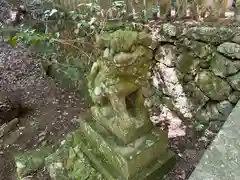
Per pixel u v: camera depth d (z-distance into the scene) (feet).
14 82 10.68
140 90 5.46
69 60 9.53
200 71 7.09
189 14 7.30
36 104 9.53
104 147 5.68
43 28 9.50
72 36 8.89
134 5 7.56
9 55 12.21
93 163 6.01
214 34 6.45
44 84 10.46
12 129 8.59
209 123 7.41
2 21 9.86
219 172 4.53
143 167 5.58
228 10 7.06
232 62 6.42
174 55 7.39
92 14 8.02
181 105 7.85
